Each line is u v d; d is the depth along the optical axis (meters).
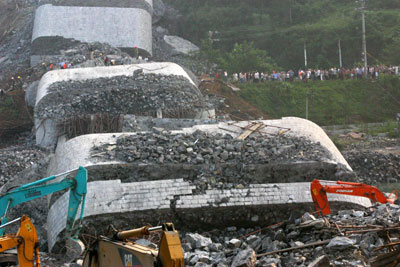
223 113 45.81
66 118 34.94
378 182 32.34
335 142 42.78
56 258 18.58
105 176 20.81
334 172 21.61
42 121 35.44
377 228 14.29
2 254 14.73
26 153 33.56
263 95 54.38
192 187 20.41
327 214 17.53
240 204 19.97
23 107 46.53
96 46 52.56
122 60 49.28
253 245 15.66
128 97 35.91
